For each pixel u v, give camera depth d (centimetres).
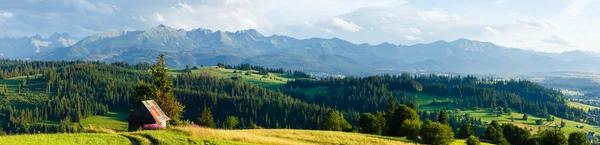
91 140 4156
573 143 10694
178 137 4831
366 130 12519
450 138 9362
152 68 10169
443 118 13438
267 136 6744
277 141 5922
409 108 12531
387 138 9375
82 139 4134
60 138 4047
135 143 4403
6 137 3769
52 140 3909
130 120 6256
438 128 9244
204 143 4853
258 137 5884
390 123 12725
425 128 9444
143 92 9444
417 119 12606
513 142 13512
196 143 4759
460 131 14025
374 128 12394
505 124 14025
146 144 4406
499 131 13100
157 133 4822
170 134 4906
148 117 6216
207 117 15050
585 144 10606
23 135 4028
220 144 4919
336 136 7719
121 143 4269
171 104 9562
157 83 9988
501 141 12612
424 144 9356
